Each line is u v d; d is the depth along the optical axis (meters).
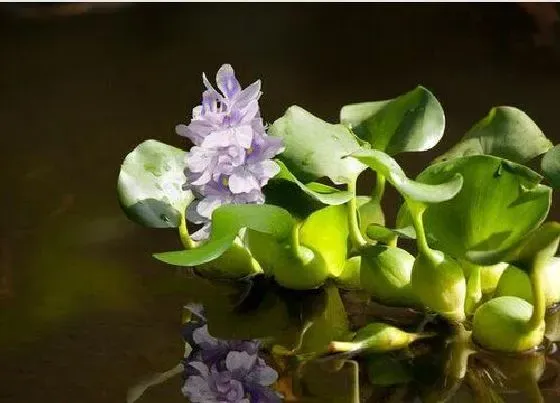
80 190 1.86
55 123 2.00
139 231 1.78
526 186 1.56
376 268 1.62
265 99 2.03
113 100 2.05
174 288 1.69
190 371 1.58
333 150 1.61
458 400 1.54
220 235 1.56
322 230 1.64
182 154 1.68
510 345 1.57
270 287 1.67
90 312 1.66
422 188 1.53
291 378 1.57
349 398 1.54
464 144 1.67
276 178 1.58
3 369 1.59
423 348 1.59
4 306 1.67
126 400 1.55
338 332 1.61
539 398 1.54
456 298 1.58
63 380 1.58
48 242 1.77
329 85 2.07
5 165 1.91
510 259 1.53
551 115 1.98
